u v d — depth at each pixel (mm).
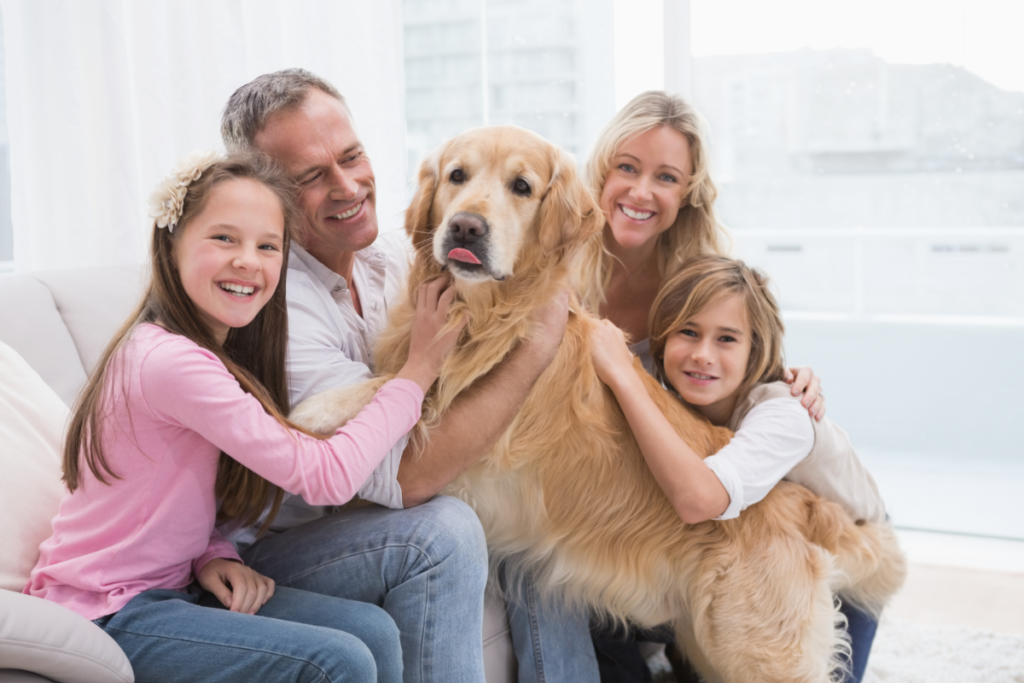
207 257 1176
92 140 2234
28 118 2176
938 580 2551
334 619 1175
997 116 3674
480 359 1405
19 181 2205
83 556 1149
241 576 1227
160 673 1069
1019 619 2270
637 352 2025
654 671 1963
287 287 1501
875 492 1794
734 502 1448
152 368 1133
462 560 1298
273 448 1150
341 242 1604
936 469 3387
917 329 4199
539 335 1458
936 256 4297
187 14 2262
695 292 1654
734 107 4102
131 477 1156
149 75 2248
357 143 1575
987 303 4273
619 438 1584
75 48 2170
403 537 1288
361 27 2469
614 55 2764
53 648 917
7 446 1275
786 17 3254
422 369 1361
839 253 4434
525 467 1541
